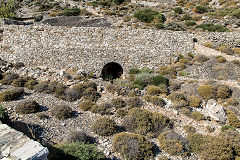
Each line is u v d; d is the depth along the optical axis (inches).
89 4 2287.2
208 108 573.6
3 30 1005.8
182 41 995.3
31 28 989.2
